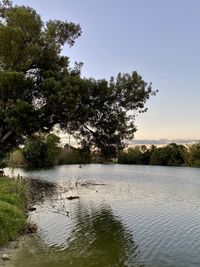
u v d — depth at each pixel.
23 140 45.62
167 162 148.62
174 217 31.36
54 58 41.22
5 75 35.66
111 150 41.56
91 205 37.41
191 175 88.56
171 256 20.22
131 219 30.27
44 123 37.03
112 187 56.62
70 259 19.06
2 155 48.38
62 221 28.55
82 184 59.69
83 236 24.14
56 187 54.59
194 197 45.53
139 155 157.25
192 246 22.17
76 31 43.44
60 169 103.62
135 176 82.50
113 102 39.88
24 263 17.97
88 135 41.34
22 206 31.08
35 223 27.00
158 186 59.84
